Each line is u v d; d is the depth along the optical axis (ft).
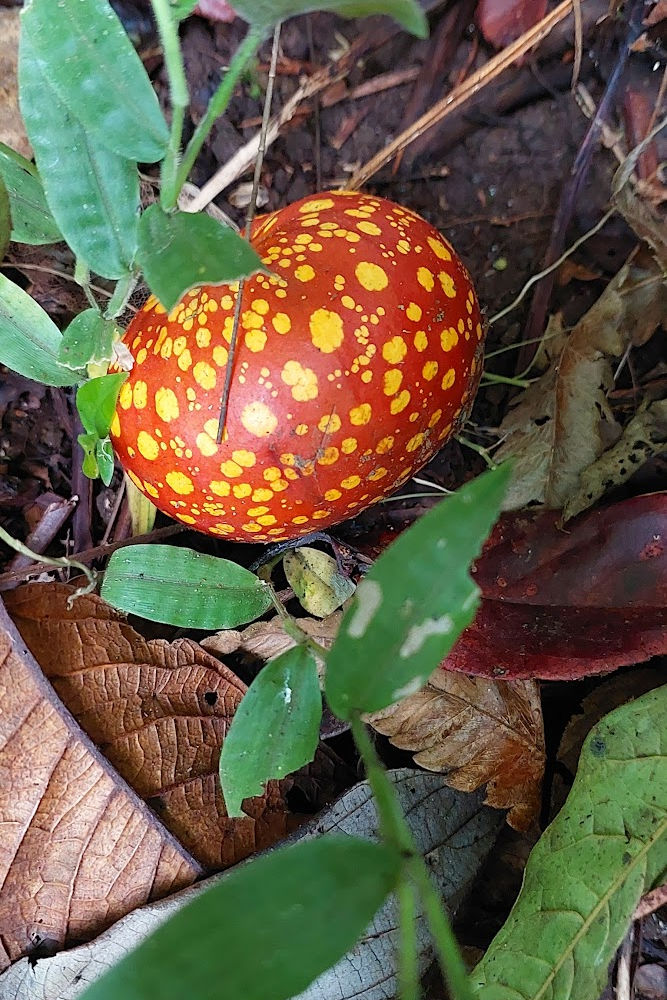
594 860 0.51
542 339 0.65
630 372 0.65
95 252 0.47
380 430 0.46
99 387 0.48
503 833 0.61
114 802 0.53
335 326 0.44
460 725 0.60
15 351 0.52
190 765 0.56
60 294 0.65
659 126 0.62
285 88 0.66
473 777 0.59
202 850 0.55
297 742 0.48
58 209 0.45
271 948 0.30
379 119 0.66
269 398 0.44
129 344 0.48
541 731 0.60
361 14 0.37
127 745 0.55
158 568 0.54
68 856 0.53
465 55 0.65
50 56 0.40
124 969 0.29
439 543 0.34
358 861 0.33
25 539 0.65
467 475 0.67
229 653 0.62
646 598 0.56
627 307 0.63
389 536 0.63
